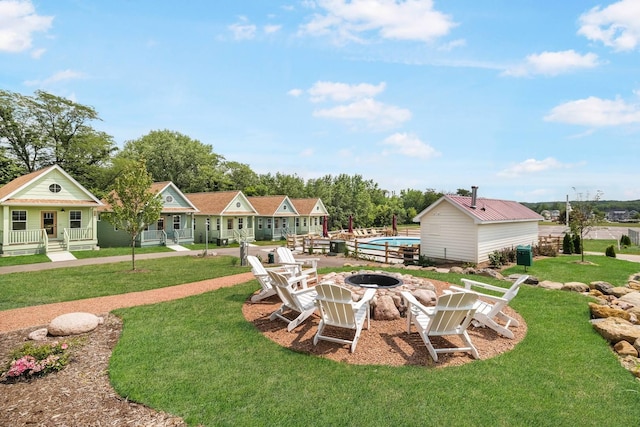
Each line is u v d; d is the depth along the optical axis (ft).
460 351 17.84
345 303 17.60
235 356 17.12
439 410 12.55
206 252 65.00
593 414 12.46
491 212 56.34
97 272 44.29
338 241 66.90
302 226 122.31
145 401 12.94
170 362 16.35
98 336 20.30
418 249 55.42
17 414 12.06
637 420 12.17
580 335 20.31
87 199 70.49
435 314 17.02
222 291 31.65
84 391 13.74
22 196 62.08
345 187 173.06
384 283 28.68
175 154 159.33
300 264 32.09
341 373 15.38
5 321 23.45
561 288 32.96
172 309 25.62
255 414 12.22
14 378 14.65
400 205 214.90
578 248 67.41
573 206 62.85
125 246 81.82
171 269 46.75
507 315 23.62
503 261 51.96
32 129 105.29
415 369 15.84
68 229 67.36
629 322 22.70
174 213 86.84
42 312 25.58
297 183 171.22
